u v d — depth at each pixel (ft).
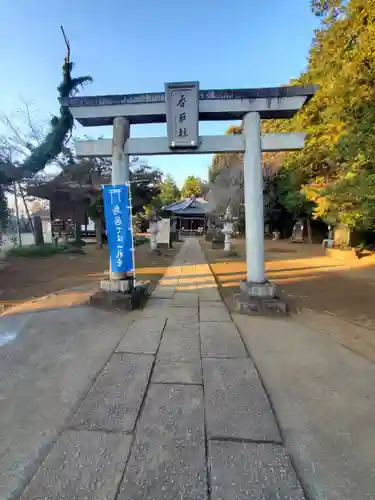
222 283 24.64
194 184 175.42
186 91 16.28
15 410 7.80
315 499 5.35
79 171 47.78
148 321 14.85
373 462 6.14
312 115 34.63
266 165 63.57
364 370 9.97
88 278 27.89
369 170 20.92
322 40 29.99
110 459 6.15
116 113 17.15
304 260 39.50
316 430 7.08
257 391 8.68
